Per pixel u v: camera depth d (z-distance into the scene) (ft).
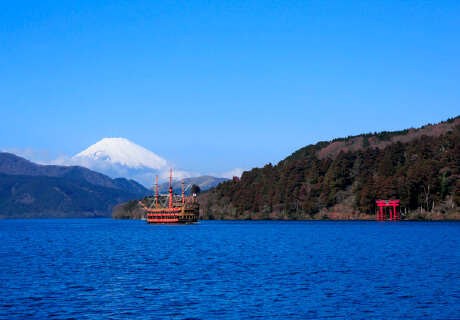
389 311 205.16
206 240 607.78
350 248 462.19
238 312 205.05
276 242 556.10
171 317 198.90
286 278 281.33
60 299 230.07
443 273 295.69
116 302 223.92
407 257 379.14
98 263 361.30
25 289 253.65
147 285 263.70
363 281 269.44
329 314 201.46
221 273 303.48
